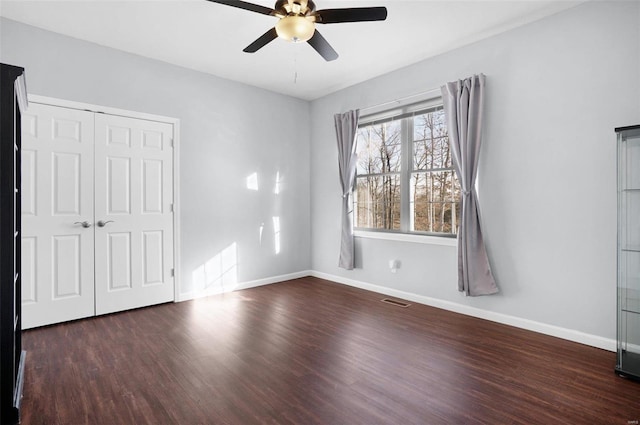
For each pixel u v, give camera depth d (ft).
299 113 16.87
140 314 11.43
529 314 9.92
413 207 13.01
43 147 10.21
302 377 7.29
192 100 13.25
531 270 9.84
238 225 14.64
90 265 11.07
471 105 10.61
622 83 8.27
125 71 11.70
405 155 13.14
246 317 11.16
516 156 10.07
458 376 7.31
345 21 7.50
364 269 14.75
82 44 10.88
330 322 10.68
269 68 13.23
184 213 13.07
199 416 5.94
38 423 5.75
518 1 8.82
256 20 9.78
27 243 10.00
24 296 9.97
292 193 16.60
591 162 8.75
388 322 10.66
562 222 9.25
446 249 11.84
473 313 11.14
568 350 8.55
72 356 8.27
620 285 7.45
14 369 6.26
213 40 10.96
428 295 12.42
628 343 7.28
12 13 9.39
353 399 6.46
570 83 9.07
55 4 8.95
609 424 5.70
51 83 10.33
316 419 5.86
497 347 8.76
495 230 10.53
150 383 7.05
